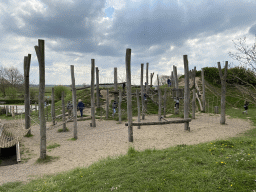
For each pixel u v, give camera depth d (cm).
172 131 1338
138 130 1406
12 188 588
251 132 1140
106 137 1240
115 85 2175
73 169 709
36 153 999
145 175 510
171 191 415
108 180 517
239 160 500
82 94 2572
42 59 891
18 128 1462
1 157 1013
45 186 541
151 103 2419
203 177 447
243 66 682
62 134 1362
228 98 2508
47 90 5509
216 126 1430
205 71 3127
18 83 5094
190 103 2423
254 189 373
